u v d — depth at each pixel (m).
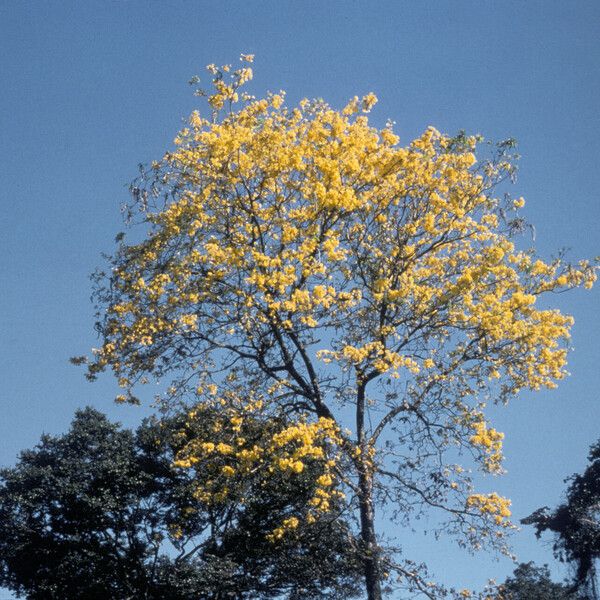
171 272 15.50
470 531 15.12
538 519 21.05
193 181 15.73
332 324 15.73
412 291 16.23
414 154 16.22
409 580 15.28
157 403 16.62
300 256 15.10
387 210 16.62
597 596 20.69
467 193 16.36
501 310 15.47
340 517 17.03
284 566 21.00
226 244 15.73
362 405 16.22
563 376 15.73
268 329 15.76
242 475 16.59
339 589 20.83
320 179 15.94
